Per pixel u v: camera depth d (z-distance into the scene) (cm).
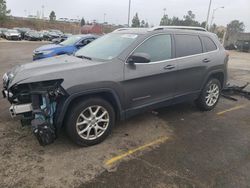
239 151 388
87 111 373
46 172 315
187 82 491
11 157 342
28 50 2112
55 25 8388
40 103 352
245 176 325
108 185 297
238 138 433
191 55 493
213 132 454
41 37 4097
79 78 350
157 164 343
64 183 297
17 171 314
